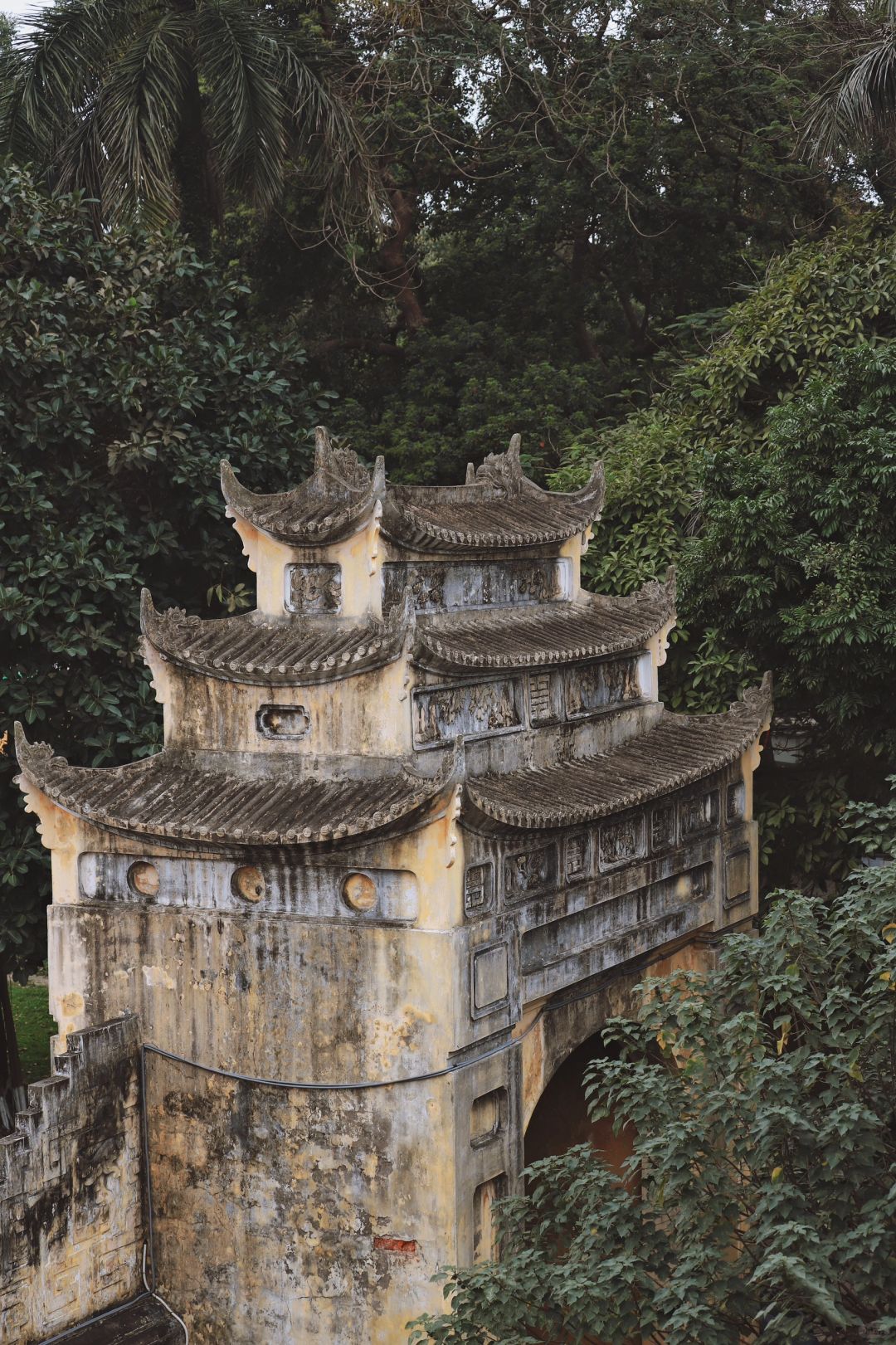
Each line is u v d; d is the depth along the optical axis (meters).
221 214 27.77
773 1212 11.87
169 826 15.37
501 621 17.78
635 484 24.66
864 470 20.69
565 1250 15.32
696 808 19.55
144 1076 16.09
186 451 21.61
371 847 14.81
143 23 25.34
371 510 15.54
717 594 21.73
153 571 22.58
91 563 20.33
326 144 25.86
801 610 20.81
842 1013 12.59
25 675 20.28
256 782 15.92
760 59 32.81
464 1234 14.89
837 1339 12.36
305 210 31.88
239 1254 15.76
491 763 16.69
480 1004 15.07
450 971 14.60
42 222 21.72
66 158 24.38
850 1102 12.23
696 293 35.06
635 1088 13.40
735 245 34.53
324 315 33.50
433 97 31.83
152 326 22.77
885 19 30.58
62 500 21.41
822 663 20.94
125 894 16.12
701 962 19.91
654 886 18.58
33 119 23.98
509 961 15.57
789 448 21.38
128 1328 15.52
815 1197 12.09
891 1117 13.21
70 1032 15.84
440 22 31.81
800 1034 13.12
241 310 33.12
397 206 33.44
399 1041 14.88
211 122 24.66
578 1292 12.02
